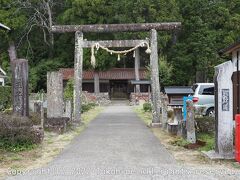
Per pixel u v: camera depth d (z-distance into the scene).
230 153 9.73
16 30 50.38
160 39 46.12
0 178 7.88
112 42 20.39
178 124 14.48
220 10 48.34
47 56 55.19
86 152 10.94
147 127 18.30
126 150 11.25
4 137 11.17
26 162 9.59
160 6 46.91
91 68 50.38
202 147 11.40
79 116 20.08
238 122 8.98
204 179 7.62
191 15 49.16
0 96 23.22
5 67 49.44
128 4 47.16
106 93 49.12
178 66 47.97
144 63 54.78
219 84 9.74
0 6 49.50
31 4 51.69
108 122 21.33
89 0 47.56
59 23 51.56
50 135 14.91
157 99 19.14
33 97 34.28
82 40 20.58
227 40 45.53
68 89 32.78
